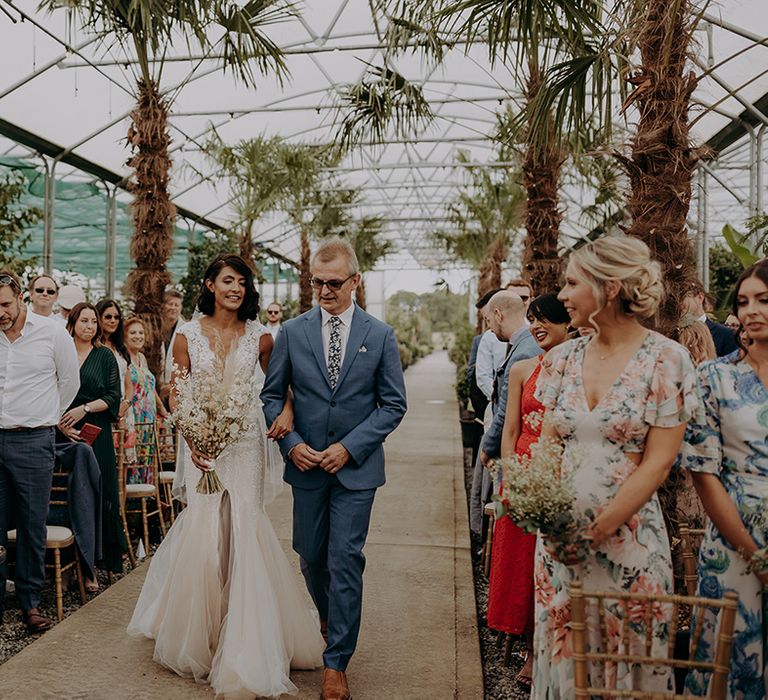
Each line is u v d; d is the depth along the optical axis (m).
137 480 5.45
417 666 3.31
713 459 2.20
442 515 6.02
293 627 3.22
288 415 3.14
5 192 7.81
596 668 2.15
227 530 3.19
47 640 3.47
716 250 10.20
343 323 3.17
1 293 3.66
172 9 5.31
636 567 2.12
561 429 2.21
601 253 2.12
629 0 3.67
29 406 3.76
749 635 2.16
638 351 2.14
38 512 3.82
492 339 5.27
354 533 3.01
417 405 14.80
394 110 6.80
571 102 4.26
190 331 3.36
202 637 3.10
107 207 12.06
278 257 23.84
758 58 7.48
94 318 4.68
